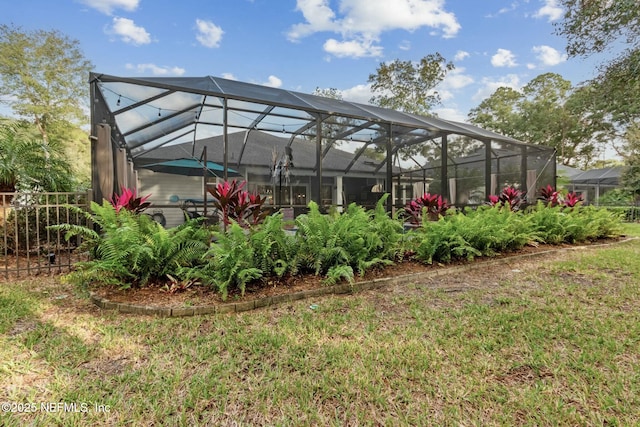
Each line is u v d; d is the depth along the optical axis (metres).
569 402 1.59
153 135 8.76
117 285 3.29
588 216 7.35
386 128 7.47
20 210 4.93
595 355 2.03
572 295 3.29
